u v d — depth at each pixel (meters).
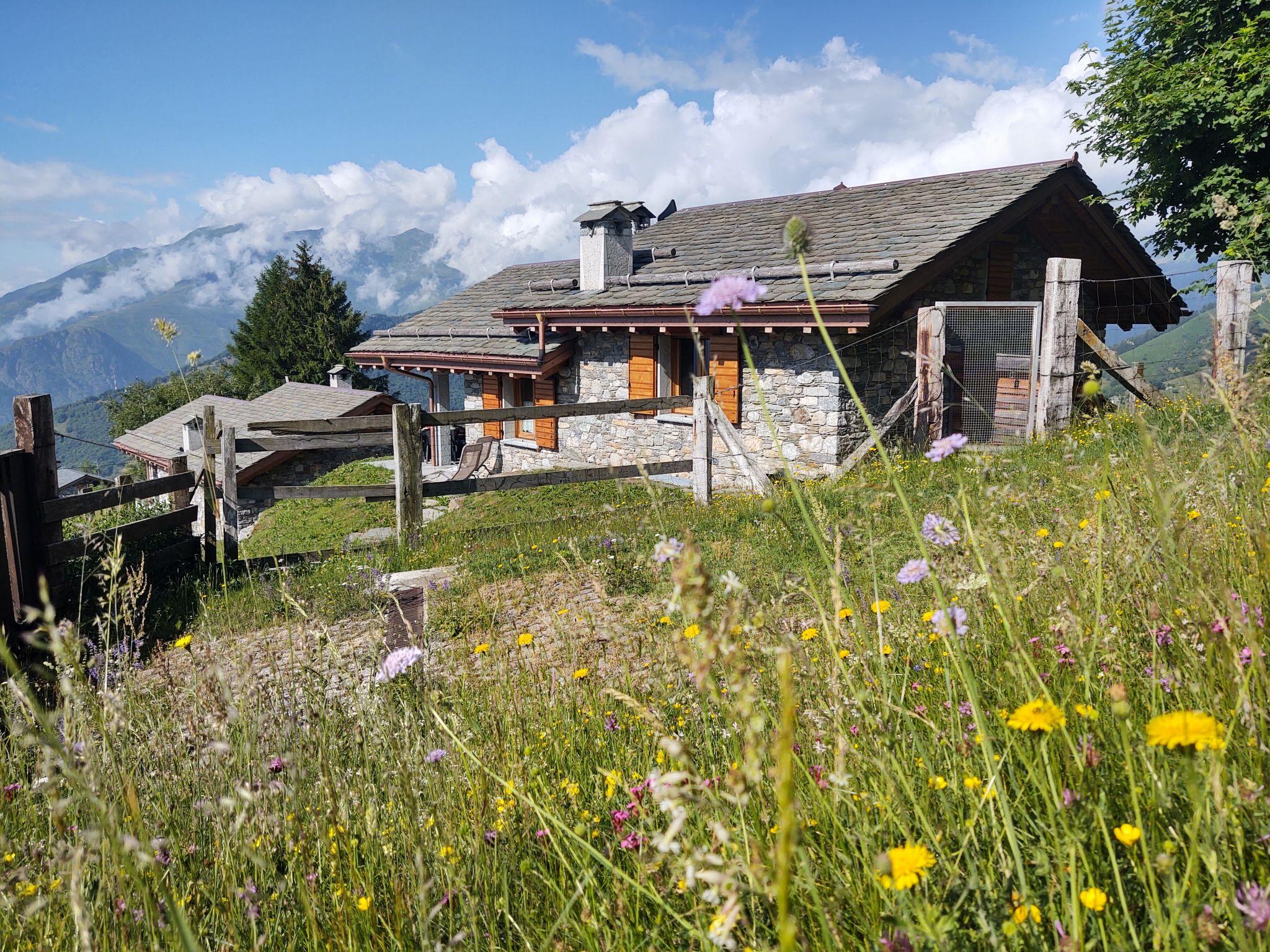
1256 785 1.38
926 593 3.29
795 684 2.21
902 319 13.95
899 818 1.51
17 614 6.54
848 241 14.95
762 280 14.75
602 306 16.83
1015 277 16.22
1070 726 1.71
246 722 2.42
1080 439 10.23
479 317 22.33
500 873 2.02
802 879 1.36
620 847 1.96
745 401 15.07
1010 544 2.34
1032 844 1.50
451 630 5.53
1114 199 15.87
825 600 3.43
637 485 15.80
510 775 2.34
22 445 6.94
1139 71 15.76
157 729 2.79
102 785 1.85
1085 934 1.30
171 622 7.00
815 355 13.76
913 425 13.29
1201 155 15.59
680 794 1.09
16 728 1.39
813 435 13.91
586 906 1.65
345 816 2.06
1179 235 16.02
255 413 31.75
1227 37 14.97
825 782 1.67
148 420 55.50
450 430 23.75
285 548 16.98
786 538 6.28
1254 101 14.08
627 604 5.34
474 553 8.89
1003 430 12.17
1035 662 2.08
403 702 2.65
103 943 1.72
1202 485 2.50
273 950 1.82
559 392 19.67
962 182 16.23
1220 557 2.21
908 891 1.38
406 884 1.87
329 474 24.22
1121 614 2.22
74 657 1.62
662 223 22.02
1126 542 2.25
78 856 1.27
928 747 1.93
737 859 1.19
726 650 1.05
